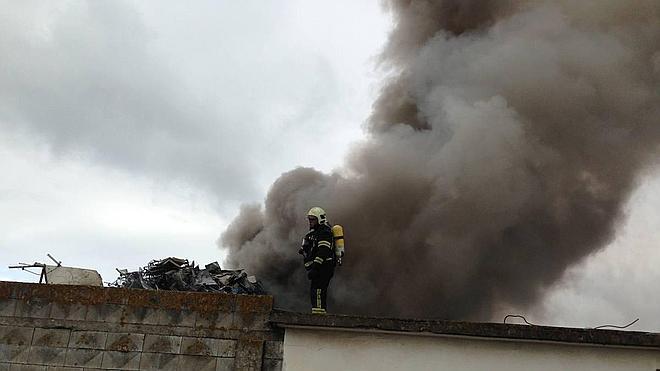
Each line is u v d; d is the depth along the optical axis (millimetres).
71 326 6441
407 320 6457
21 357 6328
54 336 6406
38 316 6469
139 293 6570
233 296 6594
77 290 6570
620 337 6465
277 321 6395
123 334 6418
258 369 6305
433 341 6523
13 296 6531
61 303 6520
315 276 7398
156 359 6340
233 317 6508
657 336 6480
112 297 6543
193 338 6422
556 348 6555
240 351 6375
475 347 6523
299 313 6430
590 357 6539
